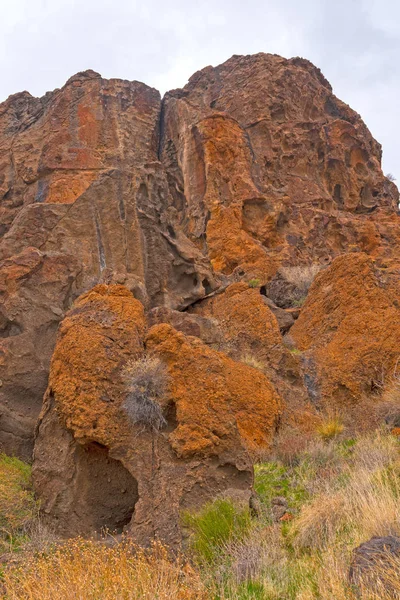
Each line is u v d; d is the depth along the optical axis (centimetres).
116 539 695
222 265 2067
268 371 1198
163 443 770
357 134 2945
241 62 3091
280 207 2300
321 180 2727
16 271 1259
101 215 1627
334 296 1349
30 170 2483
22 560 647
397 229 2578
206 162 2333
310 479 806
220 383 821
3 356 1100
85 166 2466
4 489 798
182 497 724
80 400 789
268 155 2567
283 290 1823
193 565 633
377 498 637
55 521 766
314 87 3091
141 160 2631
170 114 2802
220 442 771
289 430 1042
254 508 727
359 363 1181
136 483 800
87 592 520
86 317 881
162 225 1750
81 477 791
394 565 473
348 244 2409
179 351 850
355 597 466
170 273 1692
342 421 1070
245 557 605
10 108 2967
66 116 2612
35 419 1059
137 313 910
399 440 880
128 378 803
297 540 630
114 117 2669
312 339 1345
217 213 2200
